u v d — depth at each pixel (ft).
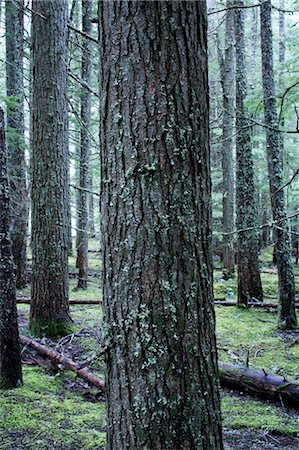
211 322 6.41
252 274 29.45
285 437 11.63
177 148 6.03
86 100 32.71
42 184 20.47
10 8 31.73
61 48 20.49
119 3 6.06
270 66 22.74
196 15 6.20
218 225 52.65
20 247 32.65
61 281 20.58
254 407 13.65
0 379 13.79
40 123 20.35
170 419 5.97
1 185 12.71
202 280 6.28
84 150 33.50
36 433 10.97
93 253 60.39
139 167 6.05
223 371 15.42
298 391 13.69
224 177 43.14
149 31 5.95
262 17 22.68
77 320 23.18
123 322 6.19
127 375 6.17
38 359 17.12
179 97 6.03
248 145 28.91
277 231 23.75
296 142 44.29
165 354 5.99
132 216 6.10
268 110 22.82
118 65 6.11
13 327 13.76
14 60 32.55
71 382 15.07
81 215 34.53
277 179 23.24
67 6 20.85
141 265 6.05
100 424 11.73
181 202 6.08
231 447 10.82
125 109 6.10
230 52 38.91
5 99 27.35
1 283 13.48
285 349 20.13
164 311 5.99
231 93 38.93
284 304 23.77
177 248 6.05
